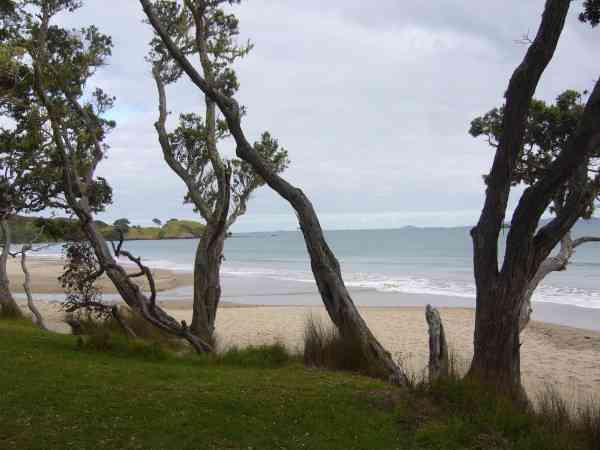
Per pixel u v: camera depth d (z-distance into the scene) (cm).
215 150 1268
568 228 667
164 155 1338
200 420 553
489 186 683
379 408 600
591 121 589
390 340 1561
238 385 677
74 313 1523
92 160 1405
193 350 1138
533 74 638
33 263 5759
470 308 2305
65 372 714
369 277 3975
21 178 1355
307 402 607
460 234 15088
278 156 1425
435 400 610
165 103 1360
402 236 15450
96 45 1462
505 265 674
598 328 1873
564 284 3316
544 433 527
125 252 1052
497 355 671
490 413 564
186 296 2789
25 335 1028
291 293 2955
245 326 1781
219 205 1253
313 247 835
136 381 688
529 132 991
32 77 1284
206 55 1184
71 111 1466
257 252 9131
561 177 616
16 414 560
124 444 502
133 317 1255
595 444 512
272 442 513
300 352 939
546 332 1755
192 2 1160
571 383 1130
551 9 611
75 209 1141
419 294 2908
